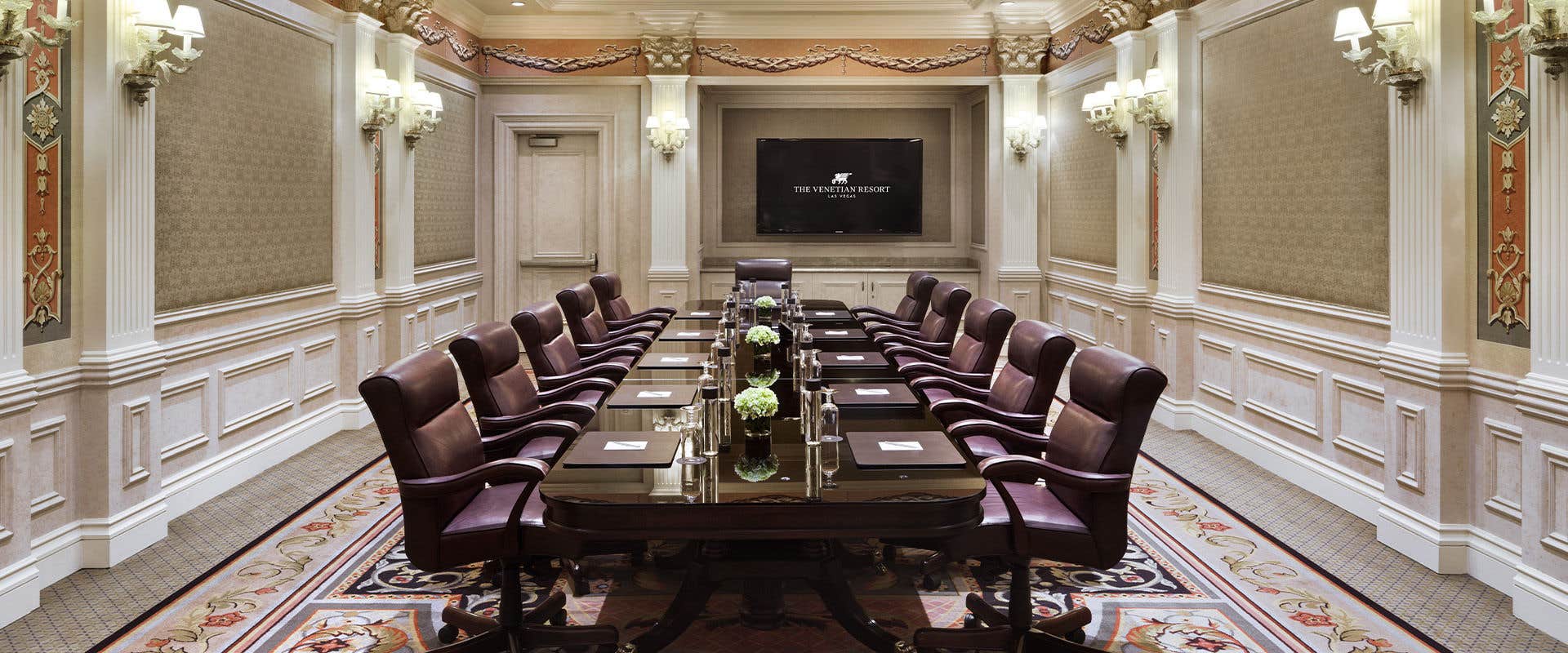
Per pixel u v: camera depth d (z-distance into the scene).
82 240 4.15
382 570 4.17
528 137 10.17
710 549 3.18
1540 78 3.60
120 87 4.28
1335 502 5.17
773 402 3.28
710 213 11.44
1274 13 5.86
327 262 6.81
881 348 5.88
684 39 9.86
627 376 4.79
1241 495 5.35
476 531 3.13
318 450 6.38
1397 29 4.26
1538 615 3.57
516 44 9.95
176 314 4.94
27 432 3.76
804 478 2.96
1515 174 3.81
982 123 10.59
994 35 10.03
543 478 3.07
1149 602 3.83
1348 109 5.11
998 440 4.41
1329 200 5.31
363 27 6.98
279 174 6.07
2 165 3.61
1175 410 7.02
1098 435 3.20
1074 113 9.22
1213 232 6.73
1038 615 3.69
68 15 4.05
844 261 11.56
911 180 11.40
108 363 4.15
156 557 4.33
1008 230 10.17
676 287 10.11
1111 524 3.11
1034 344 4.31
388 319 7.59
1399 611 3.74
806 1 9.34
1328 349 5.23
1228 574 4.14
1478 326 4.06
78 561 4.16
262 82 5.83
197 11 4.48
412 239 7.93
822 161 11.37
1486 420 4.00
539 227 10.24
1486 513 4.04
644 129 10.04
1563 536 3.51
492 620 3.37
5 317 3.63
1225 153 6.53
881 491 2.84
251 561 4.28
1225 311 6.52
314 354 6.59
